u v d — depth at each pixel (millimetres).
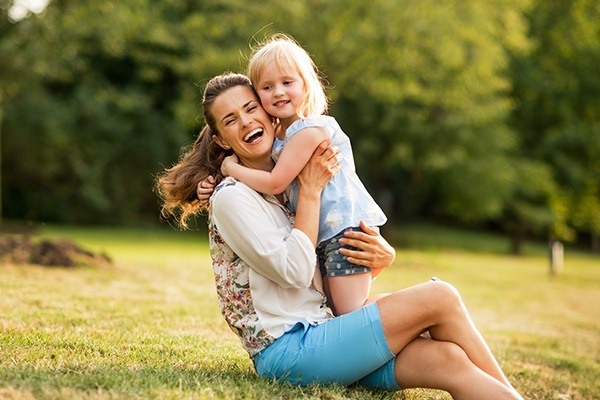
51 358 4297
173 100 27578
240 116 3846
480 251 28016
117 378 3586
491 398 3559
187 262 13414
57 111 25328
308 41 20266
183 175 4047
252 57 4008
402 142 25625
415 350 3721
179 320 6574
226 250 3867
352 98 24359
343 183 3896
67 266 10141
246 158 3939
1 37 15711
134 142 27250
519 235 28562
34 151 25641
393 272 15695
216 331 6164
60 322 5789
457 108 24750
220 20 21438
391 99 22641
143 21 18594
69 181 27016
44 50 16219
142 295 8219
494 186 26219
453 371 3631
